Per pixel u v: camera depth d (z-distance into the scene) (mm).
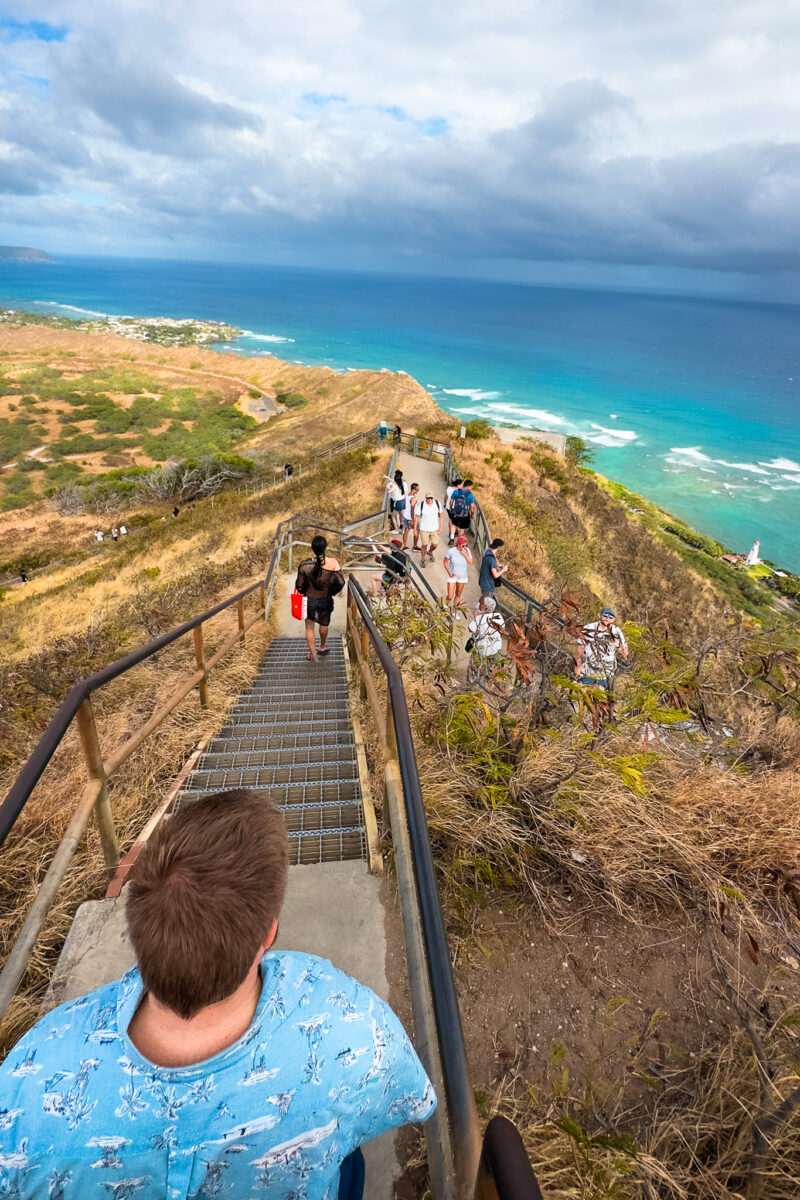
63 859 2215
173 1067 799
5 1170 775
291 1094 822
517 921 2580
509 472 21438
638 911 2609
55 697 5535
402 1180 1755
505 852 2787
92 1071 800
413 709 4109
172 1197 788
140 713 4820
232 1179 811
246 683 6219
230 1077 809
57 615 14664
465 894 2568
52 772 3994
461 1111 925
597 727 3225
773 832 2828
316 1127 833
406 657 4949
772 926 2547
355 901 2682
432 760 3322
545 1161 1705
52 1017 866
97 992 899
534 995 2299
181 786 3744
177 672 5812
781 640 4023
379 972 2379
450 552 9172
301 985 919
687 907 2627
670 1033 2164
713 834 2816
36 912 2035
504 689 4020
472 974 2369
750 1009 2221
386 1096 908
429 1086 963
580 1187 1624
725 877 2650
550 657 3955
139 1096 791
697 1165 1740
